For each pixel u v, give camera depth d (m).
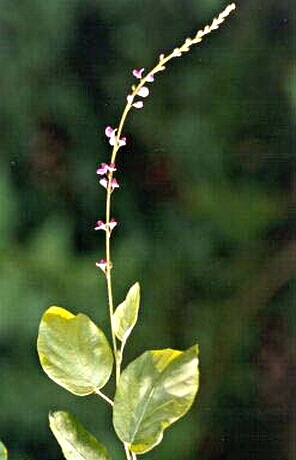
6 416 1.24
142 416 0.58
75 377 0.60
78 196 1.25
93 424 1.24
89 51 1.24
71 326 0.60
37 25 1.23
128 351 1.26
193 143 1.27
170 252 1.27
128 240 1.26
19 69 1.23
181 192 1.27
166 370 0.58
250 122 1.28
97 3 1.23
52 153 1.24
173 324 1.28
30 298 1.21
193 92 1.27
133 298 0.60
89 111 1.25
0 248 1.21
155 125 1.26
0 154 1.23
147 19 1.24
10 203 1.22
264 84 1.28
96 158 1.25
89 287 1.23
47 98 1.24
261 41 1.27
